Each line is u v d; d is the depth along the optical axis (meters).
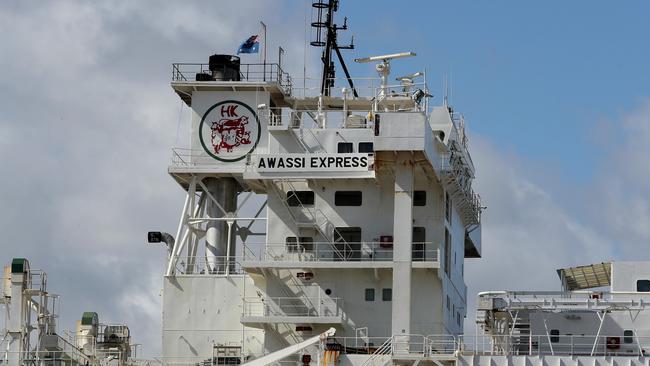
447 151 114.19
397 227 110.44
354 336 111.56
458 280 119.69
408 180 110.62
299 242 113.44
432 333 110.94
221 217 119.75
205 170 118.62
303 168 112.62
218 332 115.56
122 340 122.75
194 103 119.88
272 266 112.38
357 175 112.12
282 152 115.06
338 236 113.44
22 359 115.81
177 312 116.00
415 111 110.00
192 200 118.75
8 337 116.00
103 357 120.69
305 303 112.50
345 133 114.81
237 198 121.00
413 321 111.19
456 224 119.56
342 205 113.88
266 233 113.94
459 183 115.62
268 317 111.88
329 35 126.12
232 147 119.06
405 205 110.38
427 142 110.12
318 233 113.69
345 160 112.44
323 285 112.62
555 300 111.38
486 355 106.38
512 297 112.00
